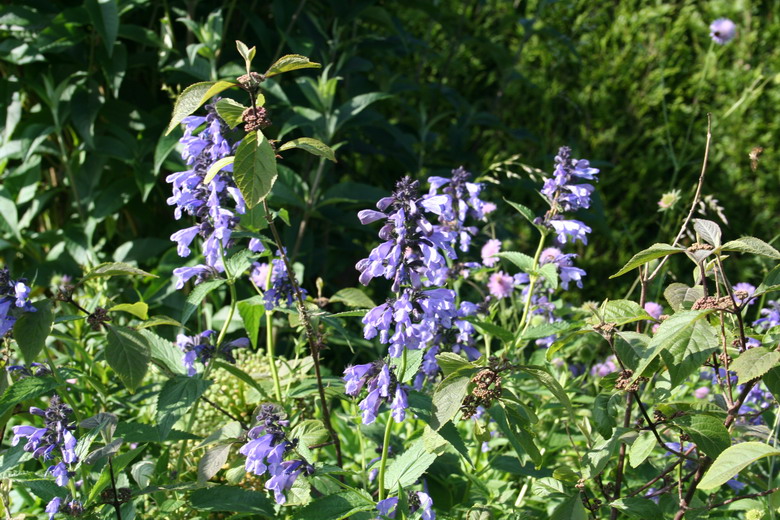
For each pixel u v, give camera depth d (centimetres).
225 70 238
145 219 269
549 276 168
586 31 358
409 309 145
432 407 148
